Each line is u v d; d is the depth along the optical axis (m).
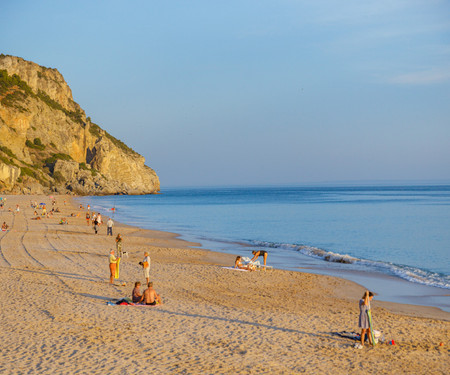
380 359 13.30
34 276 23.58
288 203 139.50
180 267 28.89
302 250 39.94
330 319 17.58
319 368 12.38
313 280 26.39
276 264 33.25
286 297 21.80
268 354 13.31
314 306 20.09
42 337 14.09
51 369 11.63
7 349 12.95
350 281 26.66
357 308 20.02
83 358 12.48
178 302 19.53
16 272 24.47
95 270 26.39
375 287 25.55
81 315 16.66
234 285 24.11
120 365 12.06
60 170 181.38
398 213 92.06
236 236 53.53
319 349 13.94
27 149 175.38
